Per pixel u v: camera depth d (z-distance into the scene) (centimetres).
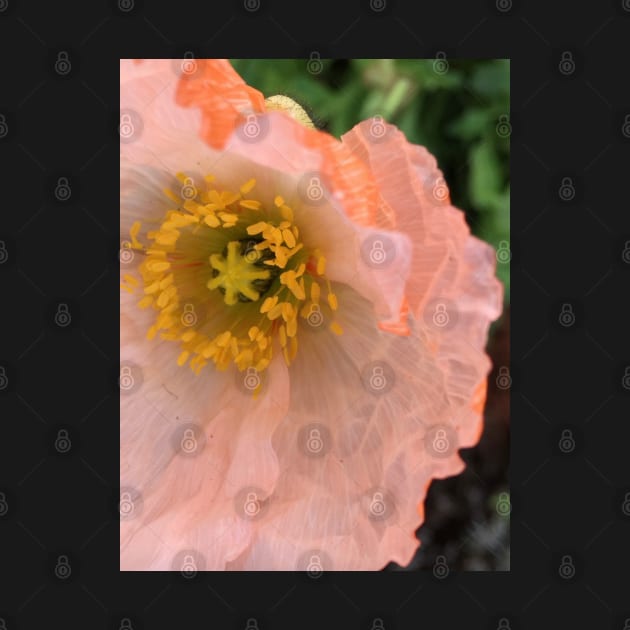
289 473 15
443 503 22
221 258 15
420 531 22
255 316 15
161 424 15
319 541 15
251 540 15
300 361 15
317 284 14
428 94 20
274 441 15
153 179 14
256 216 15
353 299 15
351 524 15
